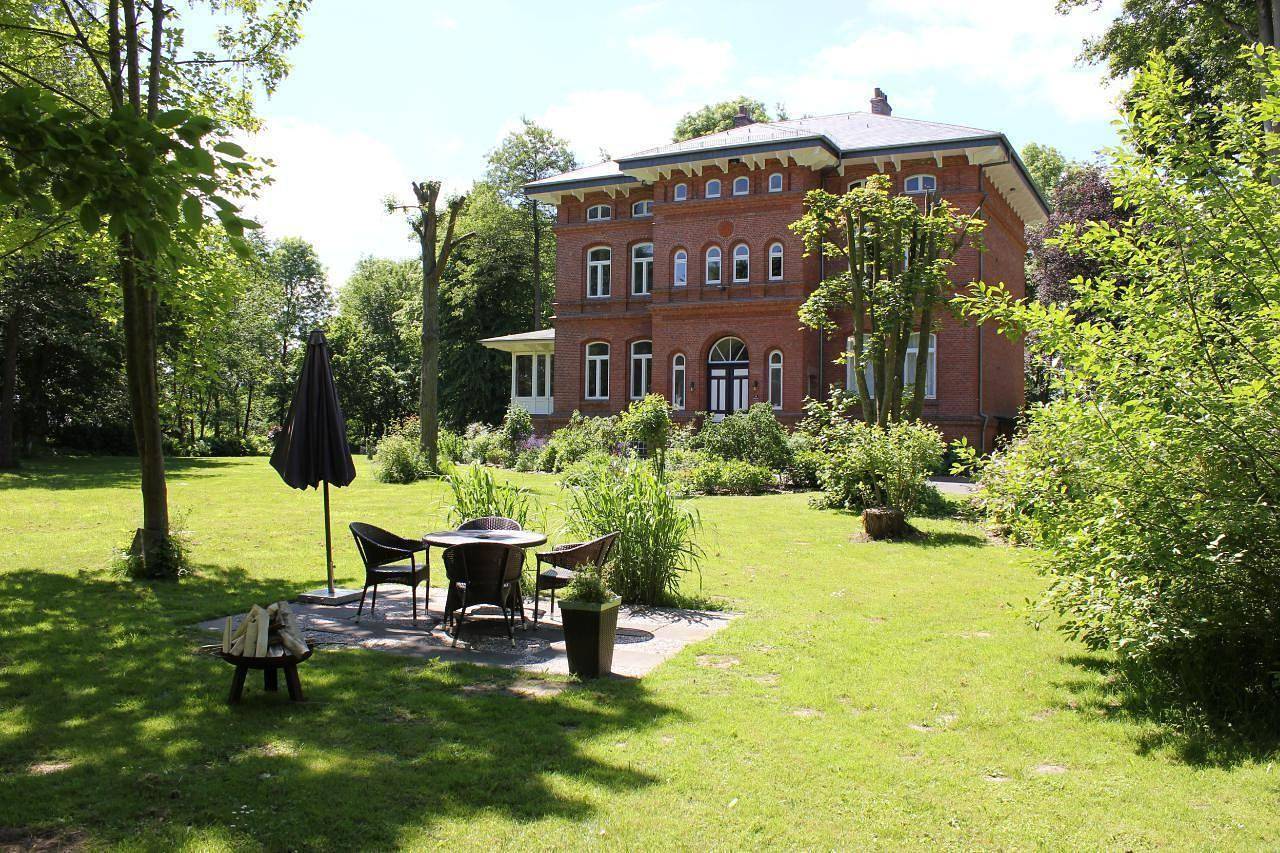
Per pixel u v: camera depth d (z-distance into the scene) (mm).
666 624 8539
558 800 4395
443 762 4871
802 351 28641
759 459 22875
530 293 51125
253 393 59000
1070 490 6199
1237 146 5945
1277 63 6090
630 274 33156
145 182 3646
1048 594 6340
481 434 31859
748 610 9203
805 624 8500
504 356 47125
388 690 6223
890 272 18234
